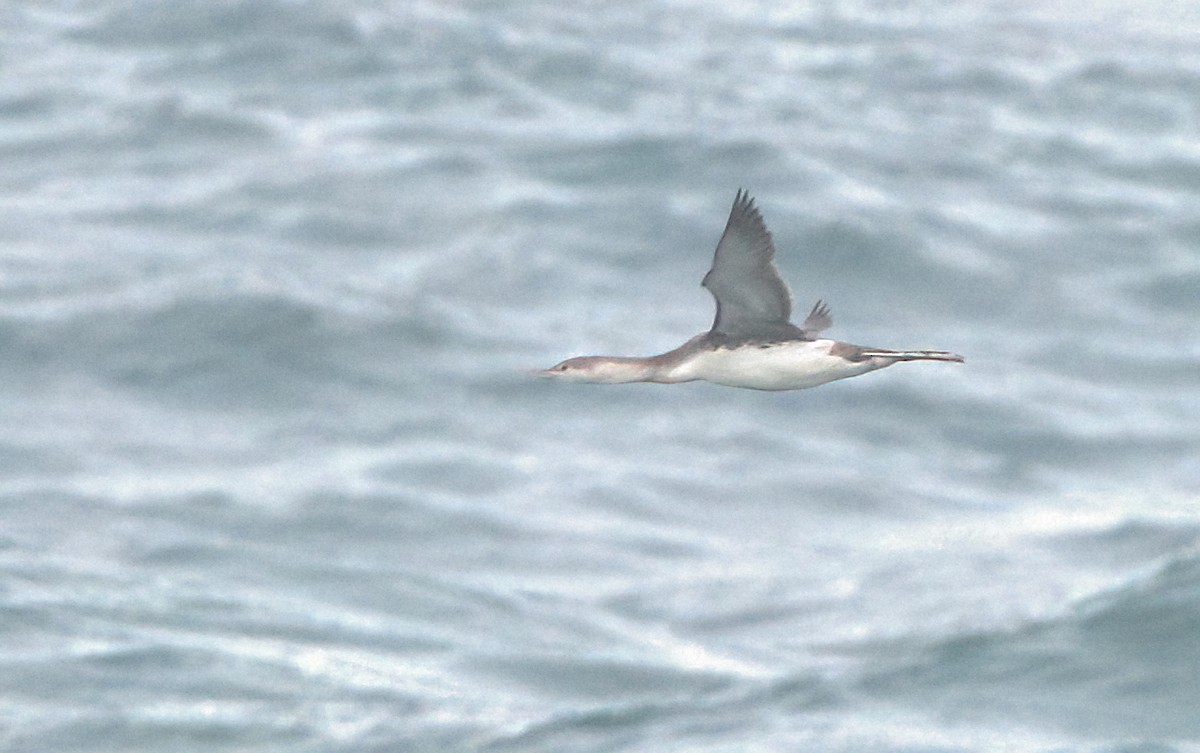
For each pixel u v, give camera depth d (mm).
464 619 42125
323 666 38406
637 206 71938
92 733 34344
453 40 90938
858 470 53594
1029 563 45906
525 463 52750
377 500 49344
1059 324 64438
